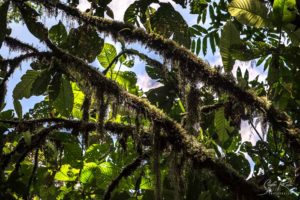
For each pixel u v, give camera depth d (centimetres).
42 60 289
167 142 250
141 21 318
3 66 293
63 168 343
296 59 221
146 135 284
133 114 258
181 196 275
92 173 341
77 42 313
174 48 257
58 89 293
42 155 352
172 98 331
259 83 333
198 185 279
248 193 223
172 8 304
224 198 293
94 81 264
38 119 307
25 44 303
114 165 343
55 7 286
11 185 286
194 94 259
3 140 298
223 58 245
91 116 364
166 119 250
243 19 226
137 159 293
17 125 305
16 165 292
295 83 238
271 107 243
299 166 231
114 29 275
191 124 260
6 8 264
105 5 332
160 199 239
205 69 250
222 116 294
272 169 332
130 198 333
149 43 263
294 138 234
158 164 245
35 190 329
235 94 246
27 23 282
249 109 246
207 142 338
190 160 237
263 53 225
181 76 257
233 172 229
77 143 327
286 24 219
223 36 244
